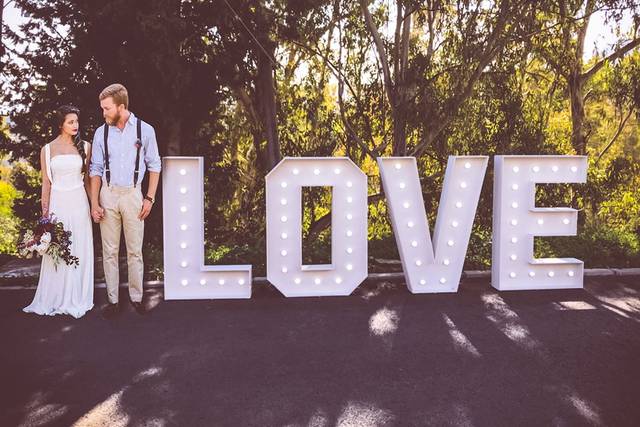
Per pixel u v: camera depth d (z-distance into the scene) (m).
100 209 5.68
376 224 15.31
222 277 6.60
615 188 14.59
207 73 12.41
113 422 3.68
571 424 3.67
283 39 13.59
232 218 15.41
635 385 4.26
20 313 5.89
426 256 6.80
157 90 11.77
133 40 11.67
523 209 6.86
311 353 4.89
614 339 5.23
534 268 6.95
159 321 5.72
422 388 4.20
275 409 3.87
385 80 12.95
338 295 6.69
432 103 12.24
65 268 5.87
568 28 14.14
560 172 6.86
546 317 5.87
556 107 15.76
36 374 4.43
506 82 13.34
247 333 5.38
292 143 14.88
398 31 13.08
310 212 14.87
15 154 15.63
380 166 6.74
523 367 4.59
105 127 5.61
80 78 13.60
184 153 13.86
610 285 7.12
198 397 4.05
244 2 12.14
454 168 6.77
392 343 5.12
